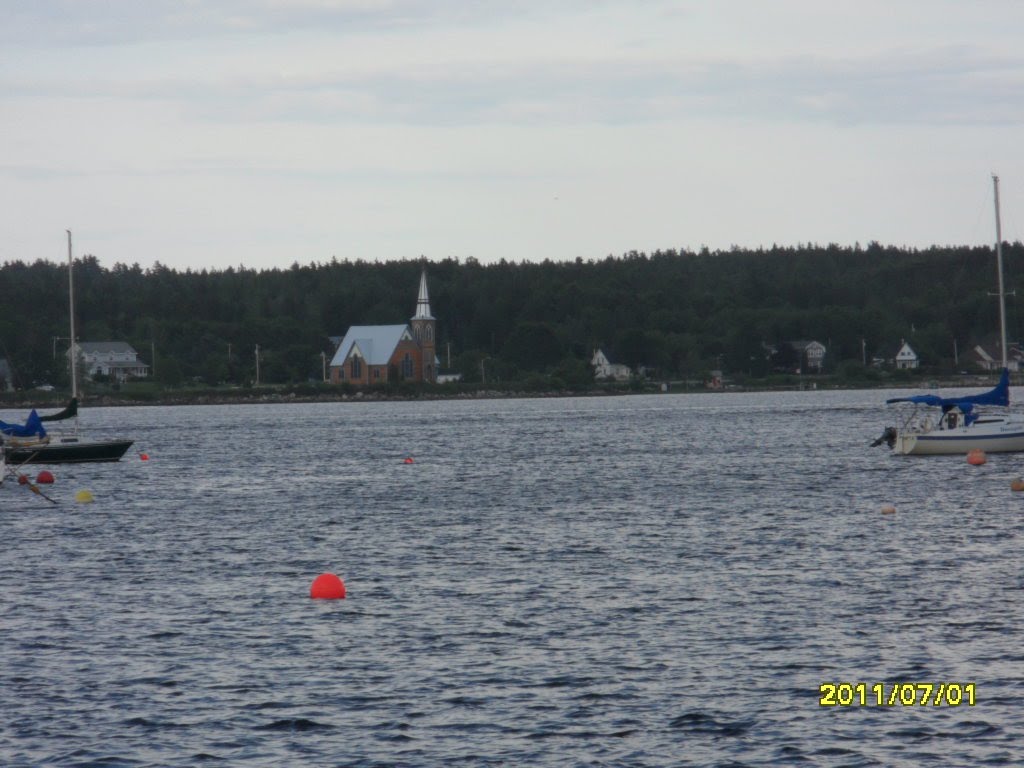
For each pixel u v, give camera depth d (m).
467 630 90.19
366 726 70.31
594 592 102.56
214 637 89.31
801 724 69.62
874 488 180.00
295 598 102.56
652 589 103.44
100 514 163.88
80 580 112.00
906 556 117.12
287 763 65.38
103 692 76.56
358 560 121.44
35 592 106.31
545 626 90.94
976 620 90.25
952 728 68.75
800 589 102.25
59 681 78.81
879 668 79.00
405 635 89.06
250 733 69.56
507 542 131.75
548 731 69.12
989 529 134.00
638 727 69.56
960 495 168.00
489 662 81.75
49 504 177.50
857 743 66.88
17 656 84.50
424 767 64.56
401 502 175.25
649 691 75.38
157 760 65.94
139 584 109.69
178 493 193.00
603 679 77.69
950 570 109.31
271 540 136.75
